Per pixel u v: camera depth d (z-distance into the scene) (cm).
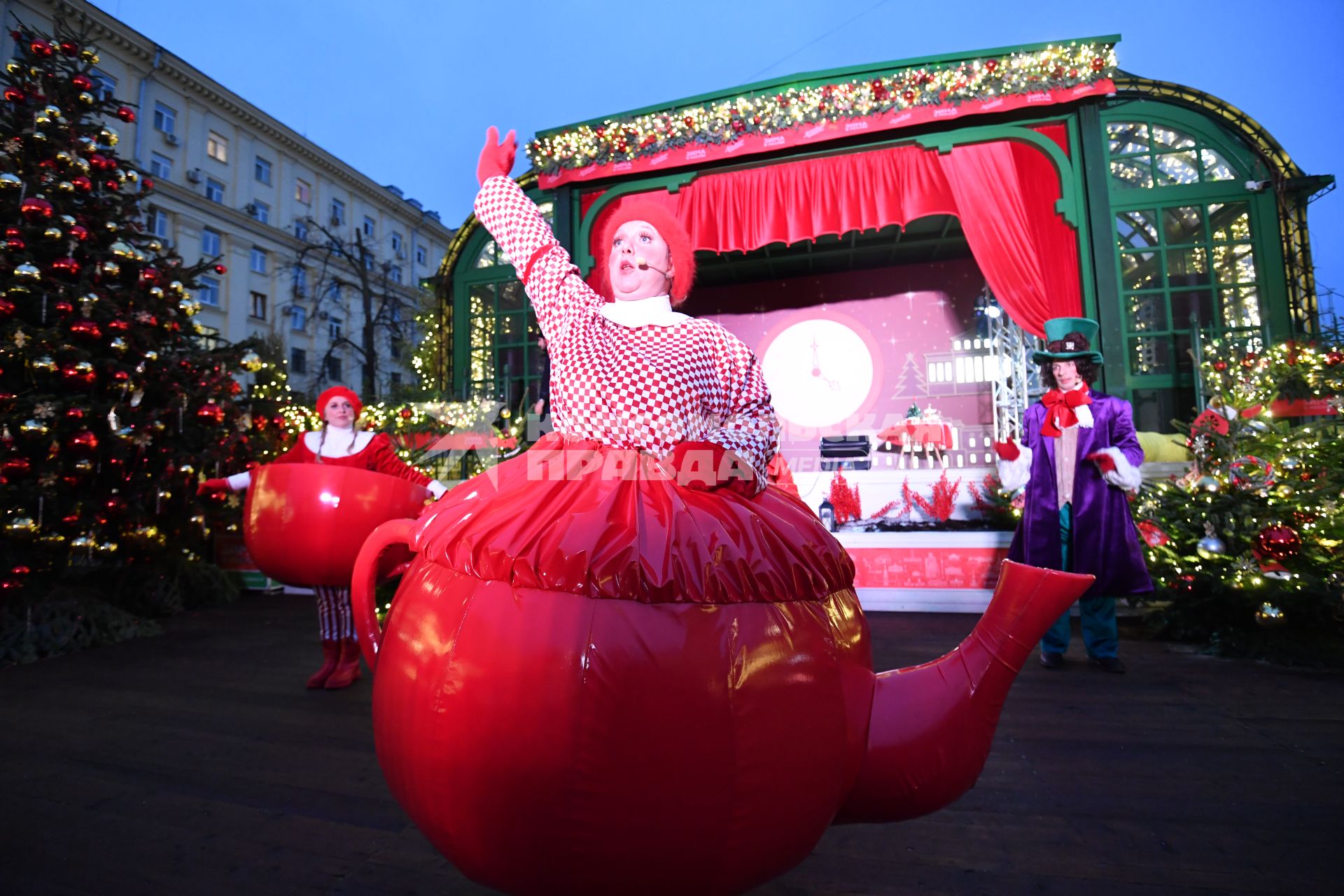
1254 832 187
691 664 81
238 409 551
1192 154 666
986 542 514
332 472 275
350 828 193
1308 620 378
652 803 78
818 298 1062
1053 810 200
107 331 462
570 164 704
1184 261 662
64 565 459
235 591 600
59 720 287
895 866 170
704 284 1097
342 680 332
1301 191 640
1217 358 599
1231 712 286
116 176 533
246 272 2706
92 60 547
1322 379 514
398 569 276
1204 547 393
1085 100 616
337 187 3180
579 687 80
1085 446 351
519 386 834
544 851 80
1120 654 385
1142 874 166
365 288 2262
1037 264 609
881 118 626
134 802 210
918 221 885
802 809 85
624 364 104
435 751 85
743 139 657
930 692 103
